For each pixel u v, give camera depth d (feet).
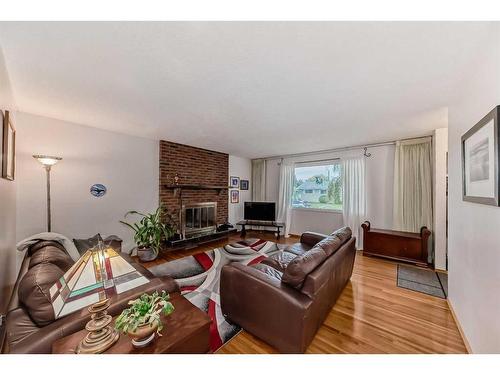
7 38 3.88
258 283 5.15
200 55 4.49
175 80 5.56
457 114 6.01
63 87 5.97
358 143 13.01
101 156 10.46
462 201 5.45
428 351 4.87
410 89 5.93
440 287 8.11
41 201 8.71
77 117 8.65
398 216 11.96
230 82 5.65
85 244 8.66
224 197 17.17
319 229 15.74
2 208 5.24
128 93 6.35
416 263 10.36
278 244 14.29
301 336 4.43
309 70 5.05
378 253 11.50
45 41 3.99
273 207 16.78
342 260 6.88
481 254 4.24
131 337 2.97
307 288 4.74
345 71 5.08
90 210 10.14
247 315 5.40
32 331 3.29
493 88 3.67
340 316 6.22
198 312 3.87
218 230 15.46
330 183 15.34
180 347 3.16
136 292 4.23
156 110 7.75
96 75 5.30
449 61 4.57
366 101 6.82
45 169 8.75
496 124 3.33
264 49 4.28
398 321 5.99
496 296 3.61
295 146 14.12
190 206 14.42
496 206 3.45
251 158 19.58
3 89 4.68
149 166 12.42
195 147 14.80
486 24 3.51
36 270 4.00
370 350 4.90
